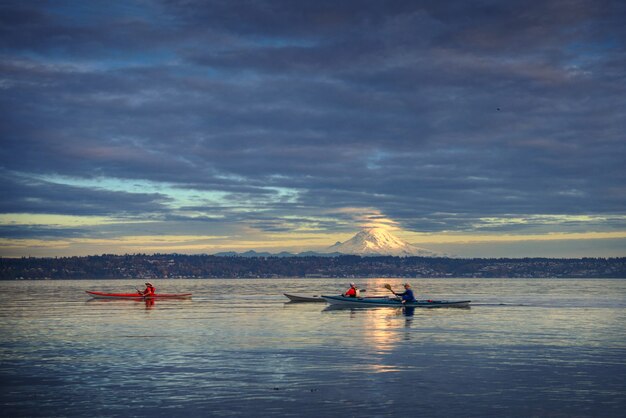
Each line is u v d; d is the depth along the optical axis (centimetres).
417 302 7438
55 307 7744
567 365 3131
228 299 10156
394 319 5669
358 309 7150
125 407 2306
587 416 2194
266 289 17588
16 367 3067
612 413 2231
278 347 3747
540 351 3600
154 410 2262
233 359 3300
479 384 2681
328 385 2656
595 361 3250
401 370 2991
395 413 2228
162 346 3803
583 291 15238
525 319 5744
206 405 2330
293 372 2936
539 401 2395
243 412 2238
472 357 3369
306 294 13225
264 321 5500
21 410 2267
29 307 7756
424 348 3709
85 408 2292
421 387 2623
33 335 4409
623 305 8288
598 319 5800
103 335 4400
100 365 3120
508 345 3847
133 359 3303
